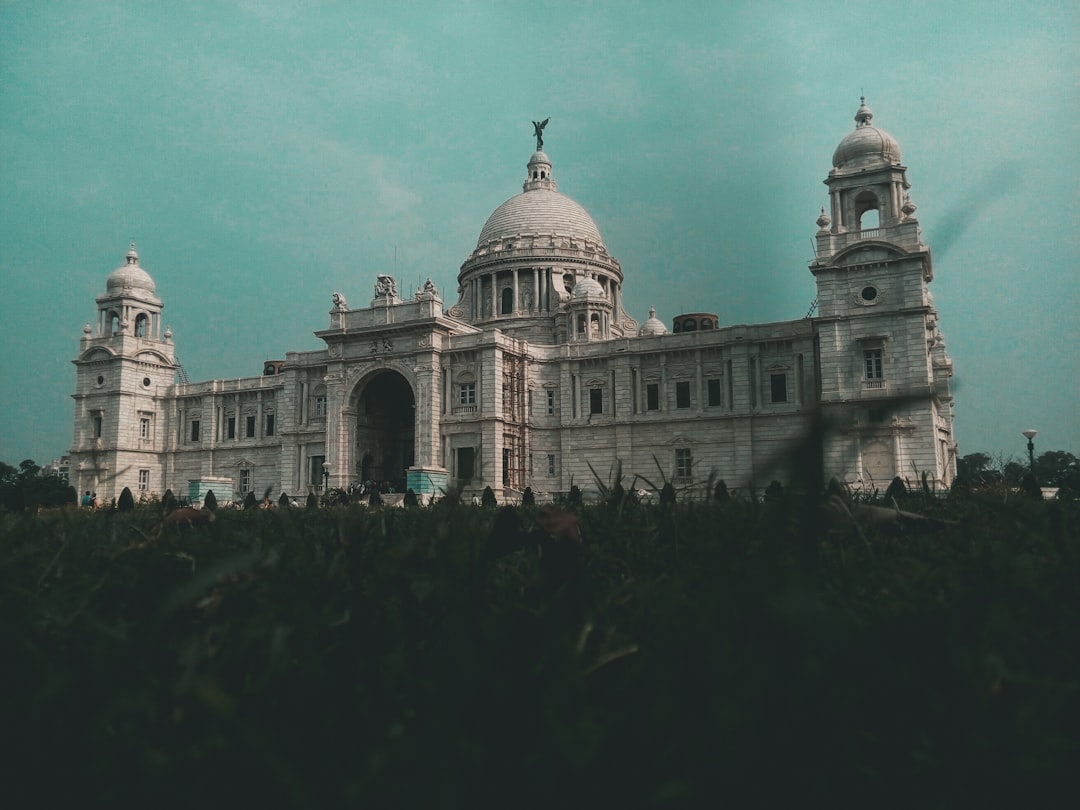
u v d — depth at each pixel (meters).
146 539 7.48
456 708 2.76
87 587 5.38
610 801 2.46
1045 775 2.60
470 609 3.92
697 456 82.94
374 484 83.75
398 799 2.22
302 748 3.06
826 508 6.60
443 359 87.88
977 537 6.89
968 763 2.72
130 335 109.62
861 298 72.44
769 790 2.34
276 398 105.00
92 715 3.03
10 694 3.06
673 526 7.32
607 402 88.88
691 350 84.88
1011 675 3.12
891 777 2.96
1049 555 5.32
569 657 3.32
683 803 2.26
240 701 3.38
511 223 118.88
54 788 2.73
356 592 4.50
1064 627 3.84
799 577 2.54
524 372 89.38
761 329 80.88
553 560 5.89
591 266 115.06
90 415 108.62
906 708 3.11
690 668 2.71
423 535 5.60
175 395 111.44
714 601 2.75
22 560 5.83
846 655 2.99
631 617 4.55
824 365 73.38
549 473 90.12
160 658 3.66
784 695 2.43
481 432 83.31
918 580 4.68
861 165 75.12
